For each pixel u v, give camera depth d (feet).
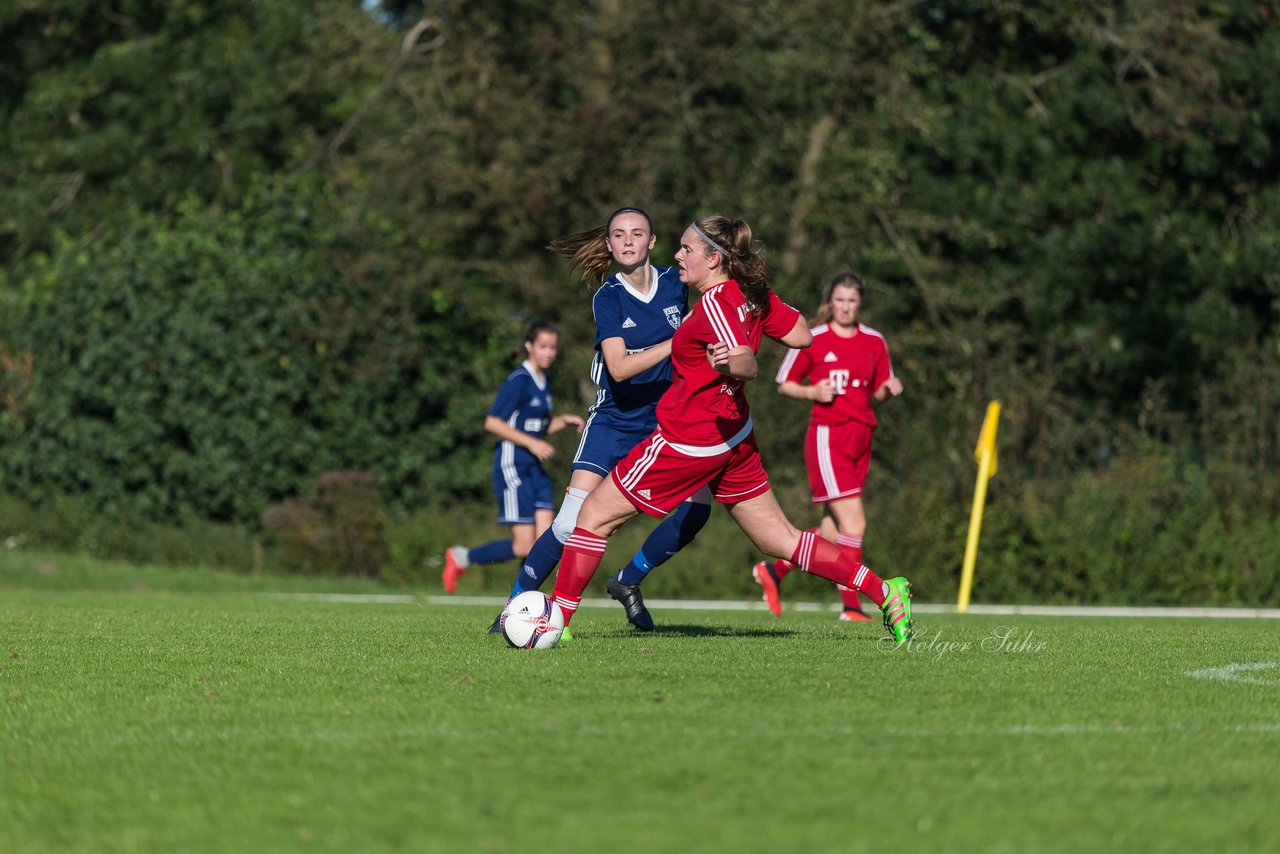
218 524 259.39
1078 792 47.98
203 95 344.90
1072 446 240.73
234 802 46.70
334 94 353.72
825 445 136.05
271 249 270.87
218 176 341.21
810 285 275.80
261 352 261.03
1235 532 213.05
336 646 93.25
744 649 90.48
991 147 292.61
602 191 278.05
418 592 220.84
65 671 78.59
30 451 273.75
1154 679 76.07
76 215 352.49
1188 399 293.43
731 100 293.02
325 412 263.70
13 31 369.30
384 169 290.15
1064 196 291.17
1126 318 293.23
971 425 229.04
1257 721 62.23
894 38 288.71
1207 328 286.87
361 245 273.75
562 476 257.75
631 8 279.28
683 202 285.84
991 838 42.11
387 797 46.98
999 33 303.48
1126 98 287.28
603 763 51.88
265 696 68.18
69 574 229.25
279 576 242.99
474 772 50.47
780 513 92.17
